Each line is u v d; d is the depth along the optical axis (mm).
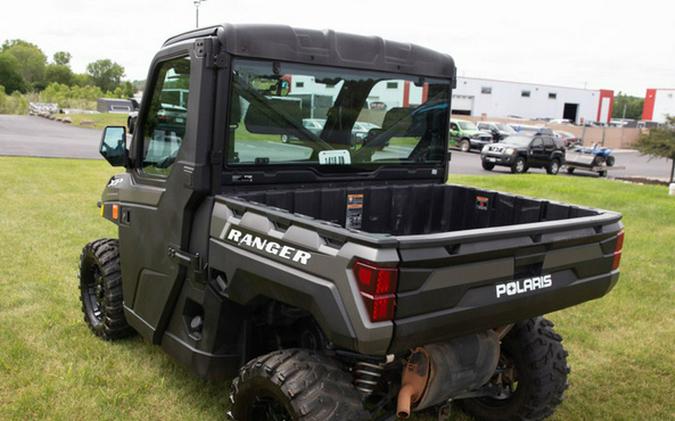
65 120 41312
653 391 4199
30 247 7023
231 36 3033
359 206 3727
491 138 32094
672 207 12820
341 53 3455
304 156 3473
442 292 2441
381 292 2273
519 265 2729
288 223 2641
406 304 2342
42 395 3639
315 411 2508
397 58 3711
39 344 4355
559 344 3439
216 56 3014
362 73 3582
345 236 2381
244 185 3246
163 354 4258
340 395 2574
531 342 3379
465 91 67188
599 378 4383
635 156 40344
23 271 6090
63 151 20109
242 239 2871
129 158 3803
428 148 4074
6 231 7770
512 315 2754
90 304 4641
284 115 3318
